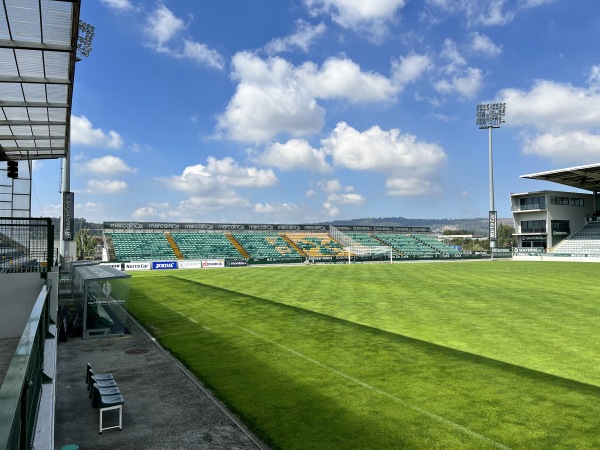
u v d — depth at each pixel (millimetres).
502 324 14797
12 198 27703
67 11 10148
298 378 9000
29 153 22531
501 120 67312
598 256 55906
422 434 6414
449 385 8594
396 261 63438
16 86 13852
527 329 13977
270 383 8672
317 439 6238
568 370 9602
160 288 26188
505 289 25266
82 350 11188
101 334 12766
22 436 3797
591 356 10750
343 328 14141
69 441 6117
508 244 131750
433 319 15758
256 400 7750
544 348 11539
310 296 22484
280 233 74375
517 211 68625
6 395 3266
